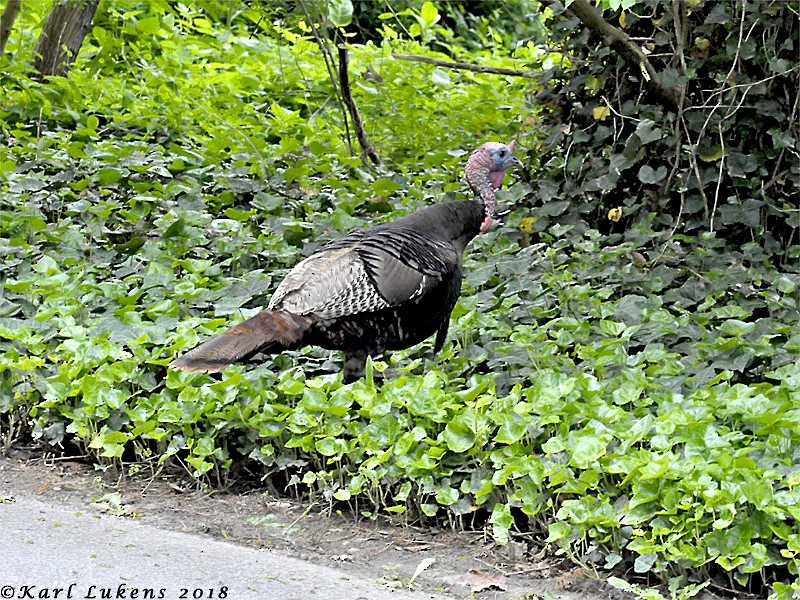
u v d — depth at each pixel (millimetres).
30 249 13547
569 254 14703
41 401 10711
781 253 14273
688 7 13984
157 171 16250
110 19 24453
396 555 8742
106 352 10711
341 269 9961
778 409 8922
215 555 8461
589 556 8375
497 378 10750
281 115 21312
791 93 14203
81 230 14945
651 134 14055
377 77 22734
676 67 14312
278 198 15289
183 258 13945
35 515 9086
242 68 24969
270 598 7691
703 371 10461
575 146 15445
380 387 10305
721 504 7980
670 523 8141
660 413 9250
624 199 14961
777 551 7969
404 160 20484
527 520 9070
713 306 12664
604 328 10711
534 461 8742
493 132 22031
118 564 8125
